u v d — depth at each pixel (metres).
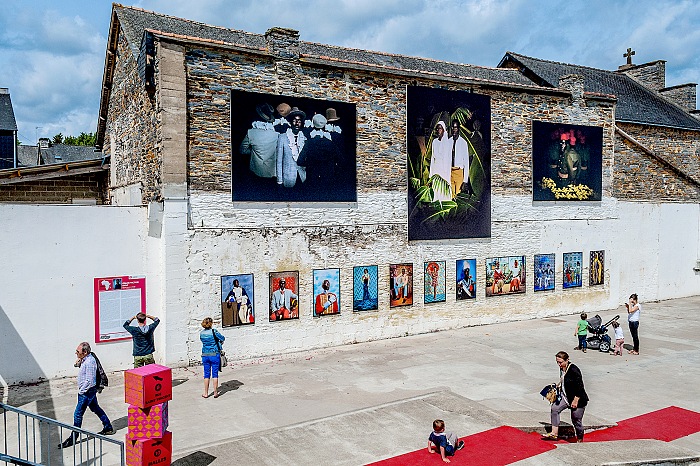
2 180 18.36
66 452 9.10
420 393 12.17
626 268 23.53
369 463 8.86
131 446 7.88
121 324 13.73
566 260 21.06
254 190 14.84
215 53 14.24
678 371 14.38
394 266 17.27
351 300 16.55
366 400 11.70
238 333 14.73
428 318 18.03
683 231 25.38
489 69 24.94
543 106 20.17
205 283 14.24
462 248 18.62
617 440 10.13
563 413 11.17
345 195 16.31
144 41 14.27
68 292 13.10
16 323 12.54
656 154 24.27
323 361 14.69
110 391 12.25
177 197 13.77
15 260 12.49
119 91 18.61
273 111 15.05
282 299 15.37
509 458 9.16
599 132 21.55
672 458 9.34
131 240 13.91
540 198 20.25
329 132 15.98
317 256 15.90
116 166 19.19
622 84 29.08
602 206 21.86
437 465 8.83
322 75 15.82
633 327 15.84
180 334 13.95
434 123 17.80
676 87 29.56
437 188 17.97
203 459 8.87
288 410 11.09
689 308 23.05
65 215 13.03
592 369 14.45
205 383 11.77
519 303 20.00
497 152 19.27
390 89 16.97
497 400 11.89
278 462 8.83
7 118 35.75
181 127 13.81
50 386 12.53
